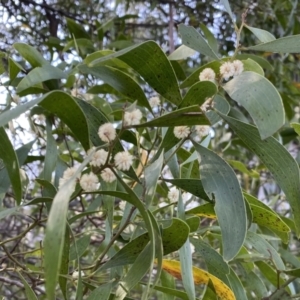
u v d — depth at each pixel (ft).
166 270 1.08
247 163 2.97
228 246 0.75
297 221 0.83
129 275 0.82
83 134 0.77
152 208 1.39
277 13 2.53
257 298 1.31
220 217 0.78
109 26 2.26
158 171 0.77
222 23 2.76
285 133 2.08
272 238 1.36
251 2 2.65
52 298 0.46
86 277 0.93
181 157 1.26
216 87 0.80
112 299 0.88
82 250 1.21
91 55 1.00
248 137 0.81
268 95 0.68
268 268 1.34
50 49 2.20
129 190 0.70
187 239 0.88
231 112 1.39
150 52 0.84
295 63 2.89
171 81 0.88
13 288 2.86
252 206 0.97
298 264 1.51
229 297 1.00
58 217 0.48
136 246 0.88
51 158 1.16
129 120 0.74
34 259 2.39
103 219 1.86
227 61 0.91
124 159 0.72
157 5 2.72
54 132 1.47
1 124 0.59
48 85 1.31
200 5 2.66
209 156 0.85
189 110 0.70
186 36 0.95
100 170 0.74
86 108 0.90
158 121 0.72
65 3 2.72
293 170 0.80
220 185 0.81
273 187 3.01
